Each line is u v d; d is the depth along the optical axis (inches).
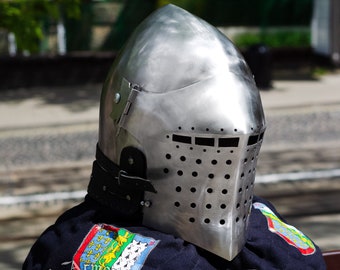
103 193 73.5
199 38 69.9
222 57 69.3
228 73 68.6
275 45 558.9
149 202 70.2
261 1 547.5
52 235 75.6
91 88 511.2
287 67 562.3
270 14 550.9
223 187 68.3
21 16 168.4
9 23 168.1
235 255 69.9
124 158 70.5
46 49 511.5
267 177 260.7
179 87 67.7
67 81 518.3
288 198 235.5
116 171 71.9
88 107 434.0
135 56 70.6
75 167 285.7
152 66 69.0
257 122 68.3
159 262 66.5
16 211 226.4
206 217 69.0
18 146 328.8
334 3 552.7
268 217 80.7
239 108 67.2
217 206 68.8
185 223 69.5
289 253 74.8
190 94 67.2
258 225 77.1
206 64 68.3
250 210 73.0
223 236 68.9
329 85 502.0
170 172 68.6
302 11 554.9
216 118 66.4
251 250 73.5
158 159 68.6
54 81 515.5
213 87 67.4
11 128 373.4
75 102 452.8
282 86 502.0
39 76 510.3
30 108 434.6
